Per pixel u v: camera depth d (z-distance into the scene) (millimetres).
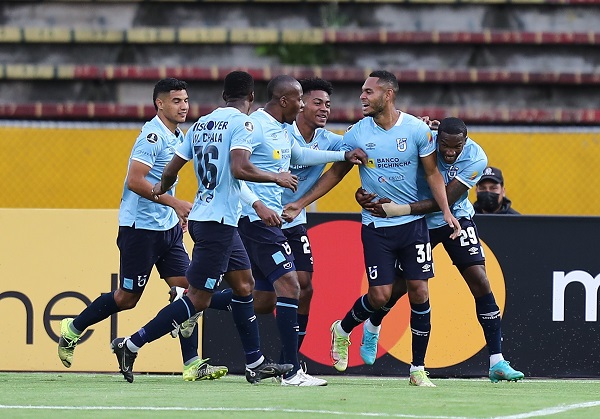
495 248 28000
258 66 51000
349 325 25781
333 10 52344
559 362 27969
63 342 25047
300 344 26078
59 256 28062
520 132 42562
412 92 49844
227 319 27953
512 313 27938
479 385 25000
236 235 23531
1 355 27906
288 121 23766
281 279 23484
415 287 24359
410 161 24203
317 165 25781
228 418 16453
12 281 27969
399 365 28047
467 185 24906
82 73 49062
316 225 28016
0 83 49188
